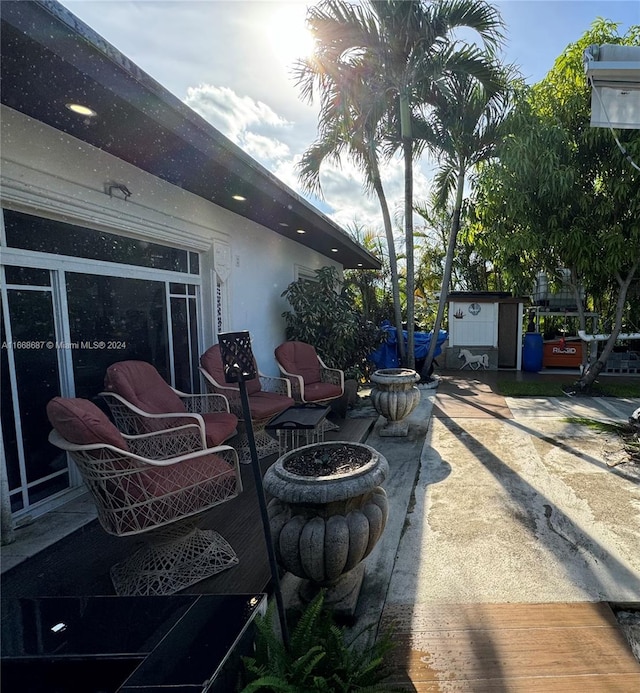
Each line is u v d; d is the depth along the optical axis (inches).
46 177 108.3
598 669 66.5
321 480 76.1
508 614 78.6
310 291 248.4
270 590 83.7
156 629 59.5
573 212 259.4
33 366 111.6
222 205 187.0
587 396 268.5
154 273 155.5
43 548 97.8
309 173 287.4
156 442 117.5
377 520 78.4
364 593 85.4
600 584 86.5
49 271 115.6
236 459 91.0
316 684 53.9
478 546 101.3
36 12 66.3
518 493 129.4
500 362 418.6
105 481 74.9
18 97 90.9
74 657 54.4
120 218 132.7
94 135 112.8
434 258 490.3
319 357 241.1
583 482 136.3
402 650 70.7
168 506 79.3
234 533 105.2
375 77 249.6
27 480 110.9
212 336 185.2
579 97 247.6
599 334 307.0
